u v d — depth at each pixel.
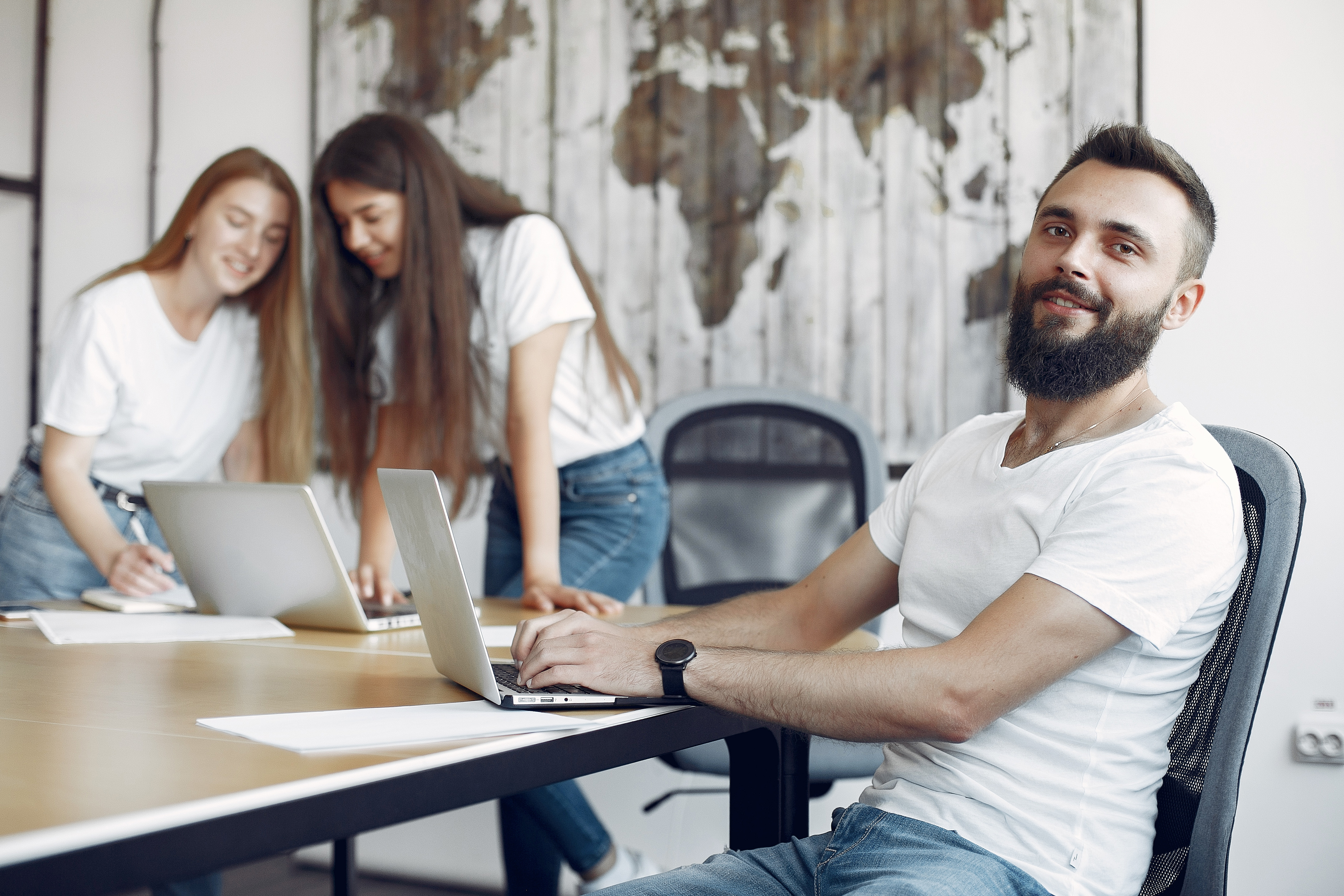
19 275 3.71
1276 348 2.41
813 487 2.25
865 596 1.26
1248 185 2.43
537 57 3.01
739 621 1.27
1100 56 2.52
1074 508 1.00
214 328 2.18
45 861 0.51
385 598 1.68
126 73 3.60
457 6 3.10
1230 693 0.97
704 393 2.31
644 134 2.90
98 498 2.01
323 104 3.27
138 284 2.06
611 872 2.02
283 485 1.36
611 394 2.01
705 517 2.26
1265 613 0.96
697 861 2.67
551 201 3.00
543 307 1.86
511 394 1.89
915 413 2.66
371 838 2.87
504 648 1.25
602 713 0.90
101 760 0.69
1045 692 0.97
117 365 2.01
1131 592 0.92
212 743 0.75
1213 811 0.95
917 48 2.65
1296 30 2.40
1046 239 1.14
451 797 0.72
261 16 3.40
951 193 2.63
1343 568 2.33
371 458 2.05
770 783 1.16
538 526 1.85
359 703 0.93
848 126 2.71
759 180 2.79
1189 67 2.48
